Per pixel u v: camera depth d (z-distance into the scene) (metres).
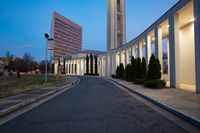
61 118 7.56
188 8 17.00
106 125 6.53
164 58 31.17
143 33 29.36
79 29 151.75
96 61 68.69
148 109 9.37
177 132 5.83
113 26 53.44
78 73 84.12
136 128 6.20
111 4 53.47
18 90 17.81
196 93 14.16
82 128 6.20
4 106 9.51
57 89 18.88
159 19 22.58
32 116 7.99
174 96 12.84
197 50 14.38
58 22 124.88
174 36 18.50
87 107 9.88
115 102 11.55
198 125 6.45
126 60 40.53
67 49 134.50
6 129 6.23
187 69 22.23
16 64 97.00
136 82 25.41
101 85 25.91
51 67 94.50
